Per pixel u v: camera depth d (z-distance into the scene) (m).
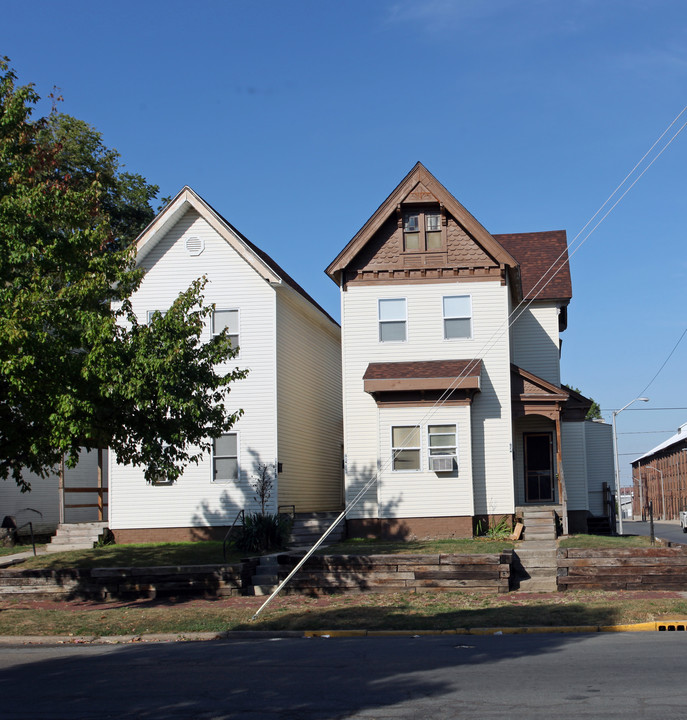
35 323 15.70
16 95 18.30
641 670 10.41
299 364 30.02
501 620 15.18
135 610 18.05
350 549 22.48
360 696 9.52
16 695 10.27
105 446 19.08
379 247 27.23
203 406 18.11
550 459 29.17
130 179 41.56
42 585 20.25
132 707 9.38
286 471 27.73
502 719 8.27
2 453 17.52
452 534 25.33
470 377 25.34
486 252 26.81
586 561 18.78
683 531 45.59
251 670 11.38
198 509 26.64
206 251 27.58
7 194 17.73
